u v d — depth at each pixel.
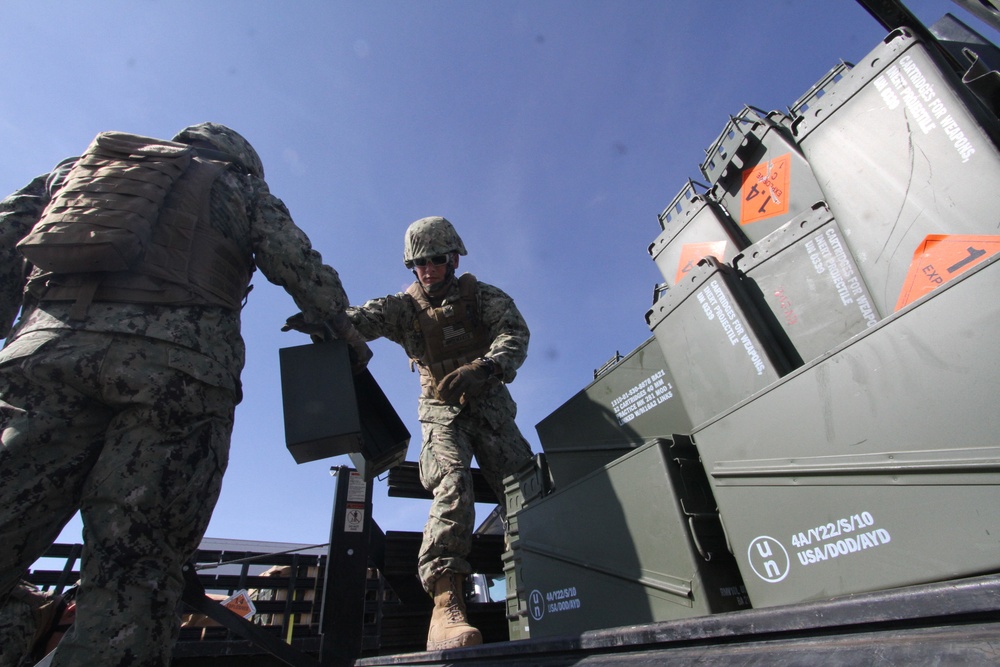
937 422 1.06
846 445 1.20
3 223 1.82
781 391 1.35
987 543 0.96
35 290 1.66
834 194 1.73
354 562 2.99
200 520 1.58
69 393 1.51
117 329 1.54
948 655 0.74
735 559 1.48
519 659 1.66
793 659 0.93
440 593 2.52
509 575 2.49
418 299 3.22
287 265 1.93
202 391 1.63
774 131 2.02
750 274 1.90
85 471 1.54
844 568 1.17
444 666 1.94
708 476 1.53
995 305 1.00
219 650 2.74
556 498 2.09
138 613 1.38
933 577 1.03
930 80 1.50
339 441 1.96
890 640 0.84
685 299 1.94
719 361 1.80
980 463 0.99
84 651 1.31
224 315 1.79
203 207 1.82
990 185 1.36
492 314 3.09
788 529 1.29
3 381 1.51
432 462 2.88
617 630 1.35
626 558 1.72
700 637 1.15
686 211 2.32
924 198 1.49
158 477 1.49
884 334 1.16
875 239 1.60
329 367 2.03
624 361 2.32
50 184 1.88
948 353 1.05
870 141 1.64
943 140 1.46
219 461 1.67
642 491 1.69
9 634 2.21
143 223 1.61
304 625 3.79
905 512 1.08
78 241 1.52
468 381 2.62
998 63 1.95
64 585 3.28
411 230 3.14
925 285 1.47
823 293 1.70
